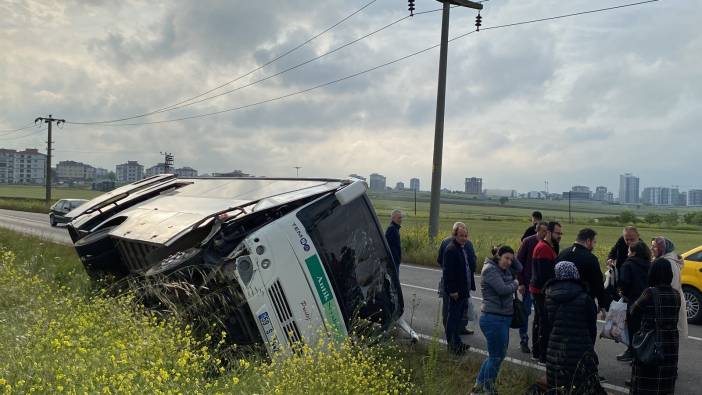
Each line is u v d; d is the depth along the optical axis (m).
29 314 5.87
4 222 36.38
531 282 8.16
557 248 8.46
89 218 10.84
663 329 6.04
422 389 6.04
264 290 6.53
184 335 6.19
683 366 8.20
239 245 6.62
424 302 12.31
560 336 5.88
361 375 5.30
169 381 4.46
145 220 9.12
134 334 5.47
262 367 5.44
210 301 6.49
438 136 21.83
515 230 51.81
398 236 10.52
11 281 7.96
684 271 11.34
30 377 4.01
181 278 6.68
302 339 6.27
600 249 24.78
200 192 9.91
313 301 6.80
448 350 7.86
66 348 4.47
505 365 7.33
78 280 9.95
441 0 21.64
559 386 5.82
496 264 6.57
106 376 4.15
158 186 11.40
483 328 6.49
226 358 6.02
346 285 7.18
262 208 6.89
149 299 6.98
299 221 6.95
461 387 6.55
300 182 8.50
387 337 7.41
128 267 9.30
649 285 6.25
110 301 6.56
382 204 125.00
